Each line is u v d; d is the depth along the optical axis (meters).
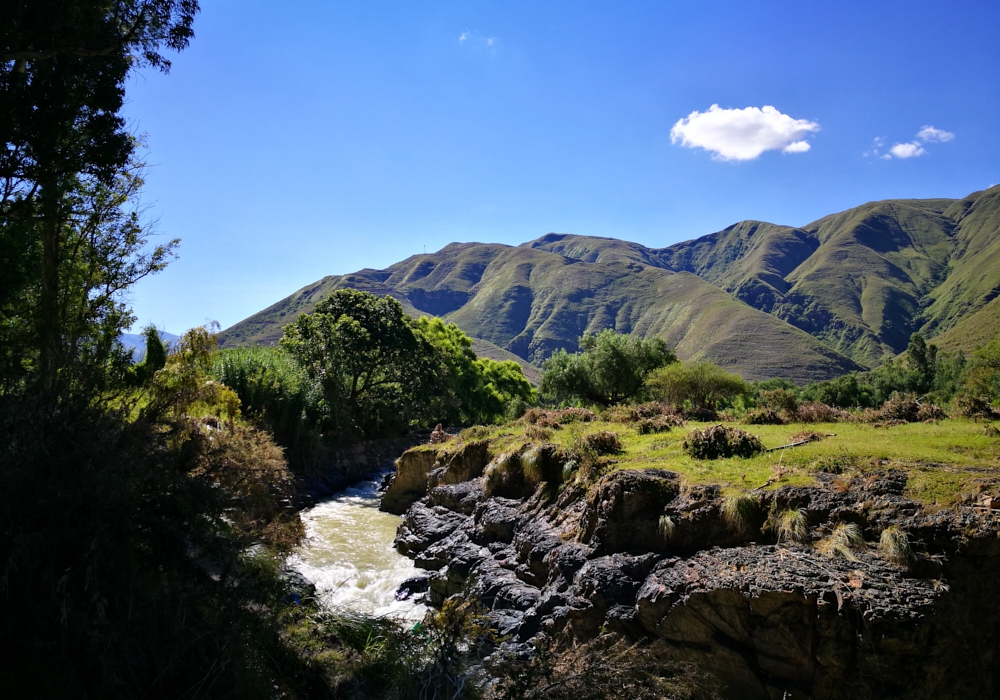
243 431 9.83
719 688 7.53
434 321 51.88
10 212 8.85
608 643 7.67
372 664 6.10
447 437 24.67
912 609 7.00
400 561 15.26
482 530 14.49
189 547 5.70
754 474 10.16
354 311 37.34
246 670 5.13
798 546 8.42
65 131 8.91
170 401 6.75
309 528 18.34
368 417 35.59
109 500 4.98
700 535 9.51
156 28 9.91
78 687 4.37
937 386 65.50
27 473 4.81
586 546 10.84
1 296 7.76
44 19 8.19
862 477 9.09
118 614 4.80
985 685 6.97
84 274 11.01
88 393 5.87
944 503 7.93
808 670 7.46
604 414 19.62
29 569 4.47
